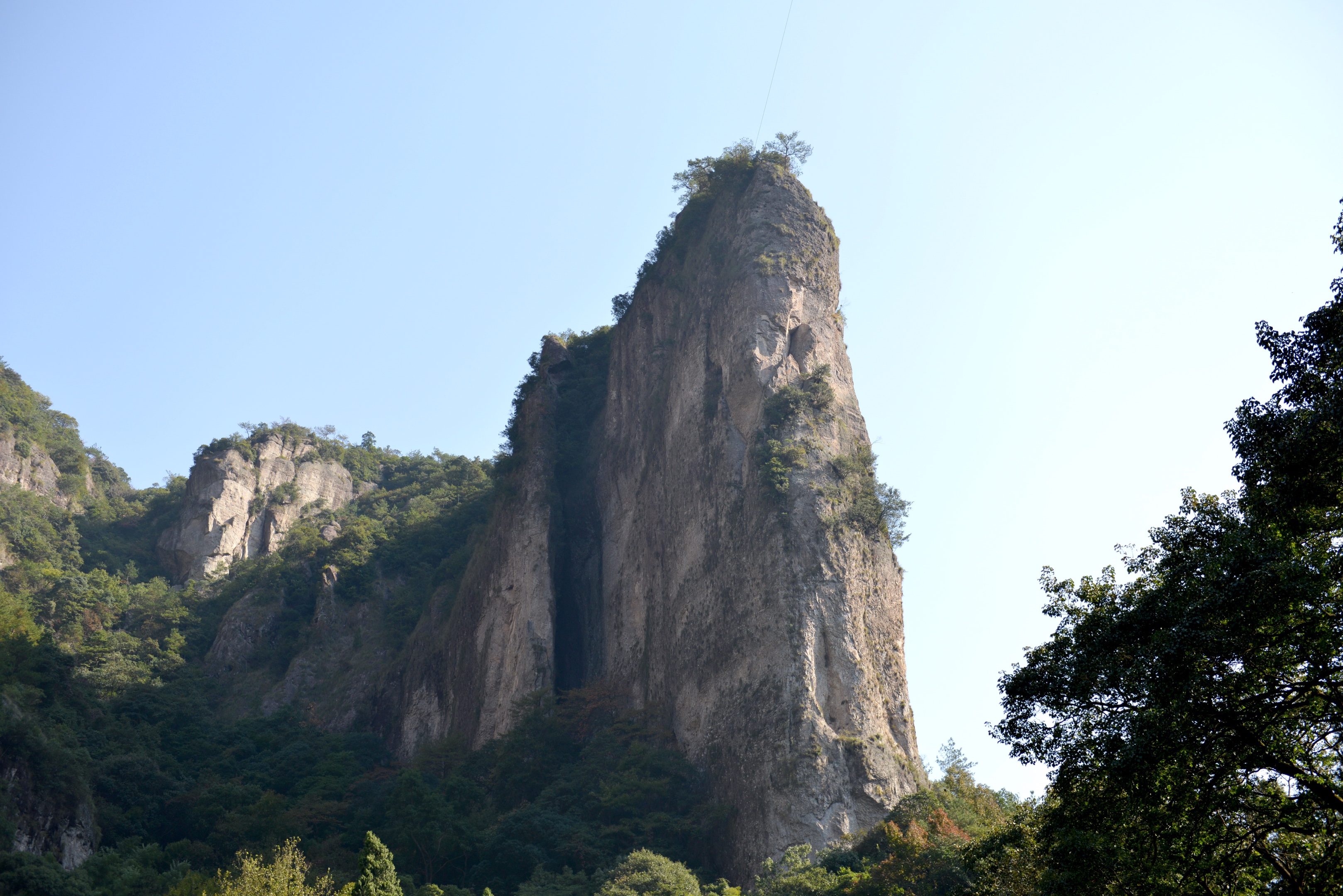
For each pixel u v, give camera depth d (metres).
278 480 174.88
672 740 75.31
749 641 72.25
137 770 86.12
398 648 121.31
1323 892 22.00
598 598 99.00
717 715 72.00
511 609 97.56
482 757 84.62
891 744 67.06
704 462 85.12
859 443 82.06
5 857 62.44
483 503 137.38
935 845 46.25
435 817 68.75
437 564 132.88
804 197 95.62
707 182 106.00
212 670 123.19
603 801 68.25
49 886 61.34
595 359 118.50
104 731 93.31
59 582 130.75
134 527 169.75
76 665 111.38
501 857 64.56
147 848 73.50
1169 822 24.23
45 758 75.25
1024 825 32.41
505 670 93.75
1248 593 21.89
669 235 111.69
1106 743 24.66
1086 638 25.80
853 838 58.34
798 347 86.94
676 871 56.50
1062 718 26.11
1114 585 27.56
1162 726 22.50
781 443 78.19
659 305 107.88
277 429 183.38
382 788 86.06
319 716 114.88
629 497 100.38
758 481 77.19
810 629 69.69
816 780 63.09
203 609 136.25
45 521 149.38
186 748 100.06
